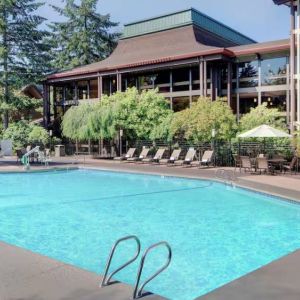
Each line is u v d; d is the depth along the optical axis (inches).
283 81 935.0
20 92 1466.5
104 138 1004.6
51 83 1325.0
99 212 382.0
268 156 677.3
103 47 1721.2
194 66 1036.5
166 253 250.2
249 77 989.8
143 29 1256.2
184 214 370.6
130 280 203.5
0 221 344.8
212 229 313.9
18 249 218.4
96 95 1288.1
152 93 964.6
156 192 501.7
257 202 426.3
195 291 188.5
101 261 235.5
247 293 151.7
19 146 1115.9
